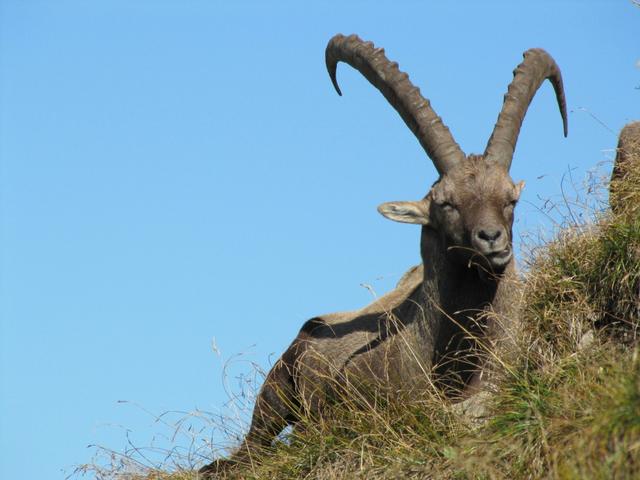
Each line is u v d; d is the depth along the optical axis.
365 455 24.20
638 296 25.52
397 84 29.47
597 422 19.52
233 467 27.55
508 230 26.84
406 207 28.05
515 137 28.17
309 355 30.50
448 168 27.62
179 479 27.05
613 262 26.25
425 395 26.59
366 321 30.84
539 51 29.98
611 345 24.06
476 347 26.91
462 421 24.11
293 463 25.66
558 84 30.69
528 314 26.98
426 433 24.33
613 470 18.69
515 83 29.06
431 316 27.69
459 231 26.67
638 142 29.92
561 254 28.06
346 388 28.12
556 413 21.45
